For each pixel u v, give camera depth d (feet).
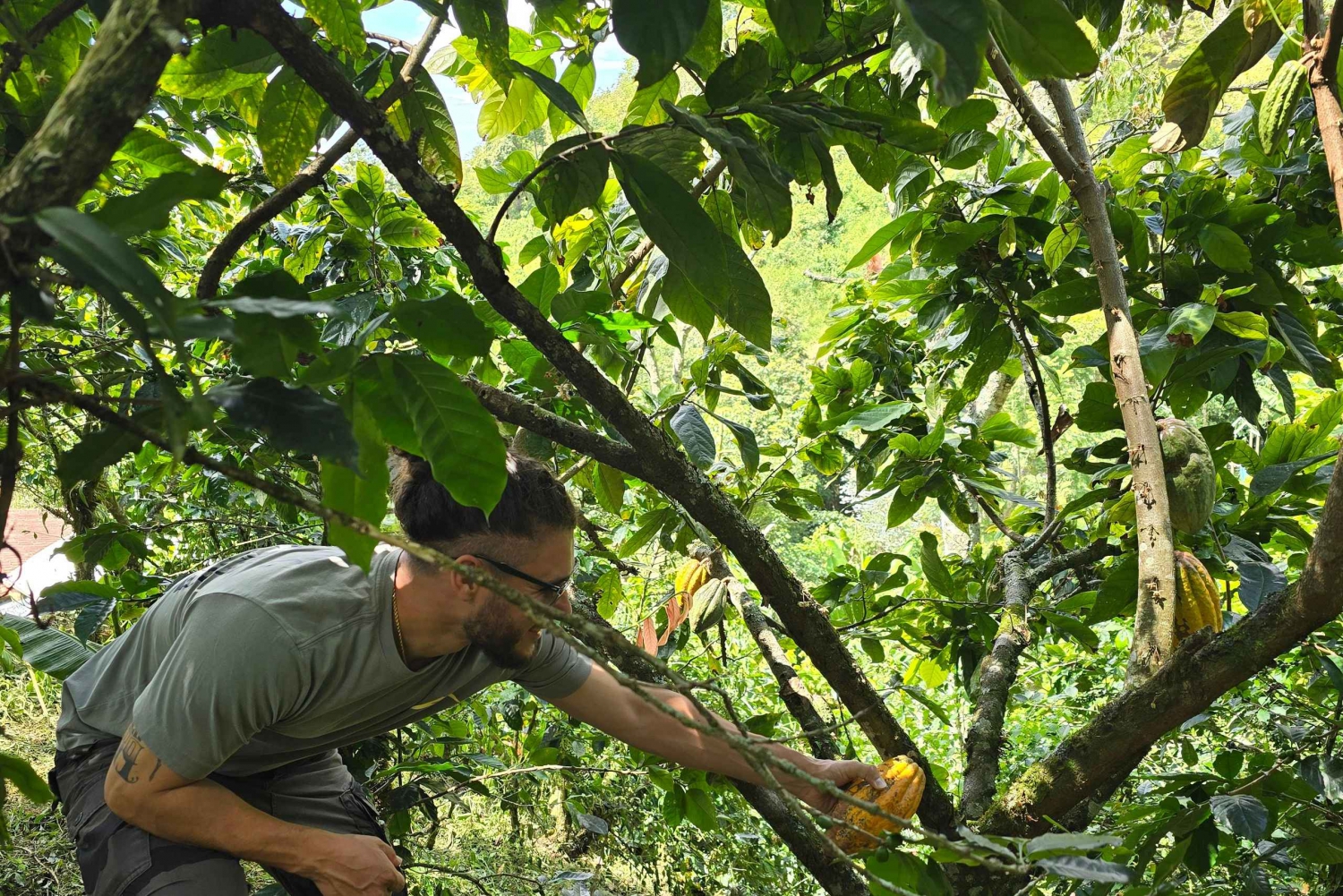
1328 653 7.22
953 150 6.20
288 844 5.31
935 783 5.40
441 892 9.15
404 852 8.39
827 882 5.39
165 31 1.81
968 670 8.27
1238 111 7.88
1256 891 5.56
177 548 11.95
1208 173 8.66
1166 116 6.02
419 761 7.80
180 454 1.93
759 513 9.23
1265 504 6.50
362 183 7.64
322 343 4.54
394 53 4.12
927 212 7.19
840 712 8.21
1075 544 9.32
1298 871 7.59
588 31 5.45
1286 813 5.10
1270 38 5.67
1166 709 4.50
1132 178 8.37
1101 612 6.14
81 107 1.77
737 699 12.17
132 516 11.39
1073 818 5.08
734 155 3.39
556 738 9.71
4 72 2.99
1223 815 4.63
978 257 7.38
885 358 9.62
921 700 6.00
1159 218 6.91
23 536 17.03
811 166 5.04
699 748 5.92
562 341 4.17
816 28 3.58
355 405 2.86
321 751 6.12
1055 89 5.88
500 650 5.31
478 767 8.62
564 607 5.59
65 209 1.71
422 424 2.87
